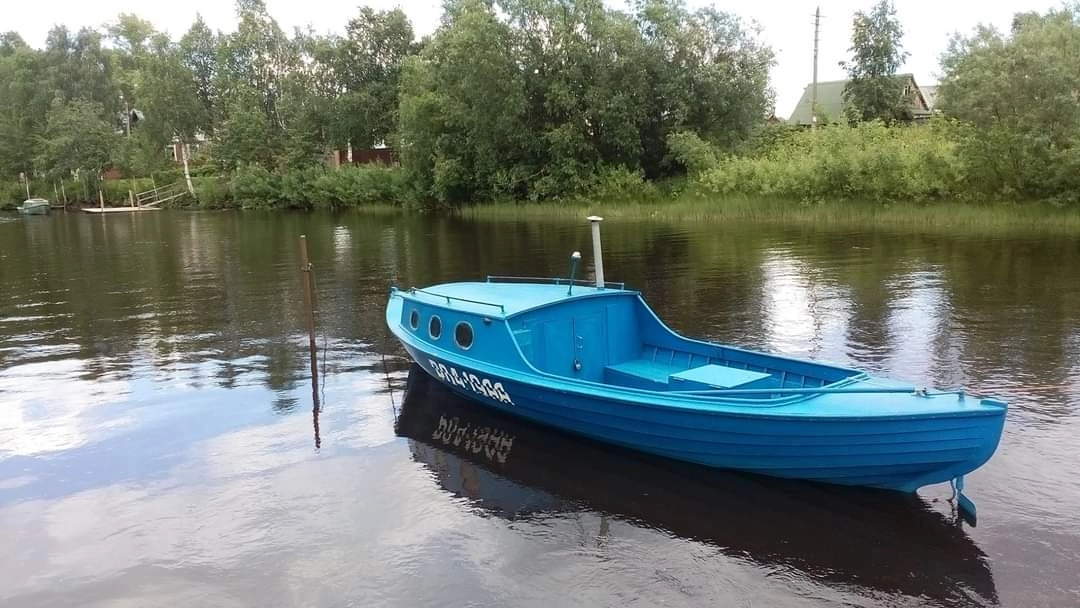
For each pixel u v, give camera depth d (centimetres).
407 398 1062
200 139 7819
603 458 839
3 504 780
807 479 750
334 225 4222
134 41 9075
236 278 2248
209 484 809
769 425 710
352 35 6600
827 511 706
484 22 4481
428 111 5078
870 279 1848
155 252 3031
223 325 1580
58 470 857
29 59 7850
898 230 2834
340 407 1033
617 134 4403
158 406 1060
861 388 726
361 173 5781
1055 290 1630
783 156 3803
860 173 3288
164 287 2119
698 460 792
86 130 6900
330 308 1730
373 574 632
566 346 952
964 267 1961
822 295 1681
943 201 3098
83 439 945
